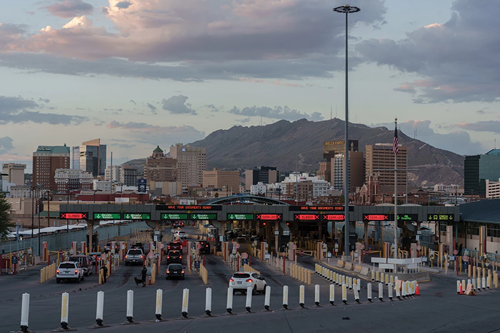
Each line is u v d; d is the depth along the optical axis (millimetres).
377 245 101375
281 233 100750
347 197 67312
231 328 22672
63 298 22172
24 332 21000
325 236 118312
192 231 173250
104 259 56062
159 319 24828
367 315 26953
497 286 46281
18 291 41250
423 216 86750
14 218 170875
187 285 47438
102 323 23297
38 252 80875
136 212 83000
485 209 84312
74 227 111875
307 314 27156
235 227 166125
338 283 47250
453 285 47812
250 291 28484
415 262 51875
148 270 58219
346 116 67438
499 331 22875
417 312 28312
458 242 88500
